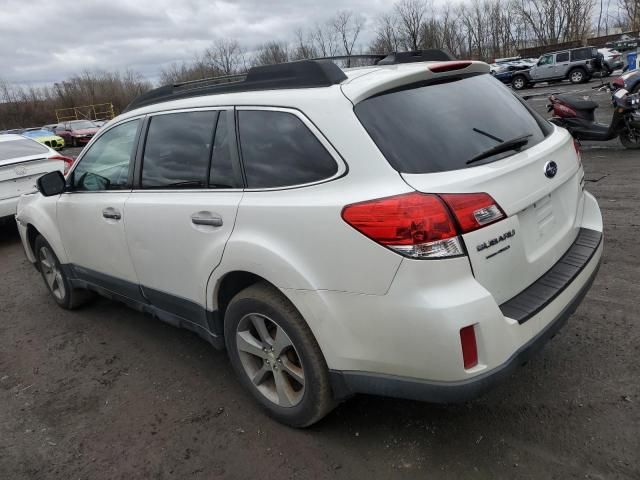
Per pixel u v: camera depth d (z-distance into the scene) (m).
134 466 2.79
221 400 3.30
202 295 3.08
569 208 2.97
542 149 2.76
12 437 3.14
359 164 2.36
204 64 64.06
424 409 2.97
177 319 3.48
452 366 2.18
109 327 4.56
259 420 3.05
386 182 2.28
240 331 2.95
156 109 3.45
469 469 2.51
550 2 72.56
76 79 71.81
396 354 2.30
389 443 2.74
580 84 27.98
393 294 2.23
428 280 2.17
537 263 2.60
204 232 2.94
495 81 3.13
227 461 2.75
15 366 4.05
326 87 2.57
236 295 2.89
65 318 4.85
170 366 3.79
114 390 3.55
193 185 3.08
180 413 3.21
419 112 2.53
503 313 2.35
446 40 69.31
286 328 2.66
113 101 67.25
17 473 2.82
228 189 2.88
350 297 2.35
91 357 4.06
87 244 4.06
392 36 66.12
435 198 2.19
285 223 2.53
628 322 3.61
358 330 2.37
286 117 2.64
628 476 2.37
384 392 2.41
